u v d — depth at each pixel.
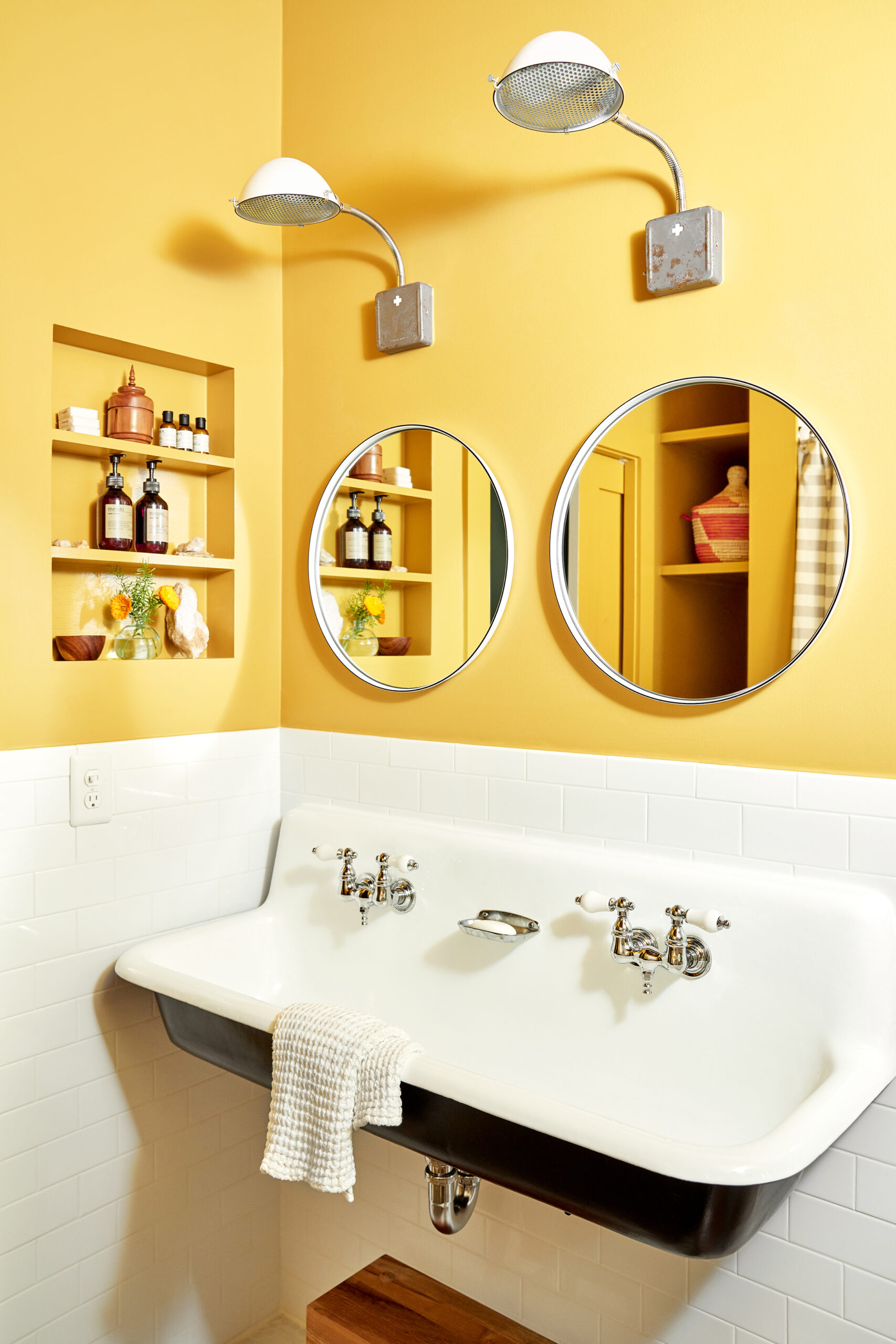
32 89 1.79
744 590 1.56
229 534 2.18
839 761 1.48
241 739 2.19
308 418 2.22
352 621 2.12
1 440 1.75
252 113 2.21
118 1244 1.96
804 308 1.51
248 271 2.19
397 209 2.05
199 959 1.95
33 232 1.80
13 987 1.78
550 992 1.71
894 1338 1.42
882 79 1.44
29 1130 1.81
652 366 1.68
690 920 1.49
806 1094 1.41
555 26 1.80
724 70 1.59
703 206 1.61
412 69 2.02
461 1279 1.97
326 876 2.08
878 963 1.41
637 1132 1.17
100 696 1.91
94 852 1.90
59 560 1.91
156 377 2.13
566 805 1.79
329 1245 2.21
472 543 1.92
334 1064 1.44
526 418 1.85
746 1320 1.58
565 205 1.79
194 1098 2.10
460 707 1.95
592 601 1.73
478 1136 1.33
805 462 1.50
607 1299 1.76
